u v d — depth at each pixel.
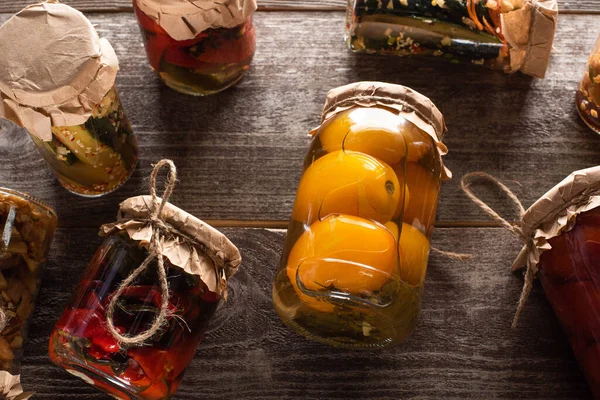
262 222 0.67
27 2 0.71
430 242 0.64
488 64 0.68
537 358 0.64
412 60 0.70
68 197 0.67
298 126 0.69
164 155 0.68
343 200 0.56
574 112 0.69
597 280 0.57
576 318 0.59
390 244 0.56
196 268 0.57
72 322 0.57
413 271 0.58
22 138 0.68
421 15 0.65
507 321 0.65
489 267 0.66
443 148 0.61
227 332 0.65
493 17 0.65
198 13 0.59
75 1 0.71
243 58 0.65
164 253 0.56
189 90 0.67
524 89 0.69
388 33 0.67
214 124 0.68
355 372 0.64
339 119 0.60
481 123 0.68
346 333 0.60
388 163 0.58
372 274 0.55
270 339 0.65
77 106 0.56
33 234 0.62
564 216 0.58
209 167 0.68
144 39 0.64
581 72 0.70
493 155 0.68
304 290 0.56
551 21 0.64
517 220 0.67
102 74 0.56
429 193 0.60
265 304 0.65
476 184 0.67
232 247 0.58
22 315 0.62
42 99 0.55
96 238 0.66
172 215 0.57
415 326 0.61
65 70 0.55
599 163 0.68
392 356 0.64
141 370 0.56
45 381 0.64
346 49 0.70
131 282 0.57
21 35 0.55
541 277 0.63
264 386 0.64
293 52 0.70
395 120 0.59
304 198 0.58
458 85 0.69
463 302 0.65
